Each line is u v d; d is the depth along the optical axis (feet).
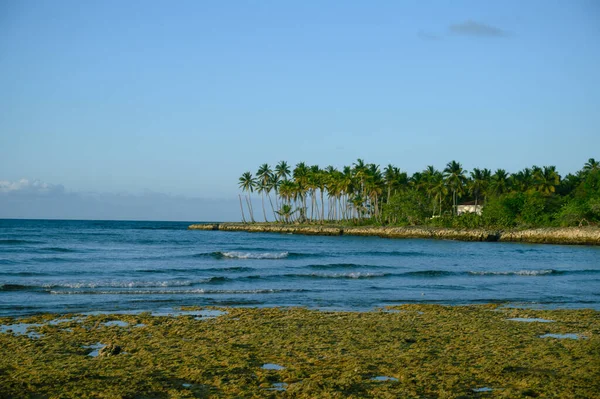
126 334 49.78
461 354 42.19
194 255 155.12
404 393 32.09
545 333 51.57
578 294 84.69
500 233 304.71
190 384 34.17
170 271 109.70
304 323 55.47
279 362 39.78
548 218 322.14
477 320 58.29
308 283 94.84
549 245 268.21
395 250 221.46
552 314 63.16
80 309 64.85
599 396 31.81
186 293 80.23
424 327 53.83
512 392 32.24
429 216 390.21
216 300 73.97
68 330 51.78
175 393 32.14
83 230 378.94
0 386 33.14
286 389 32.83
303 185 444.55
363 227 383.65
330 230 386.73
